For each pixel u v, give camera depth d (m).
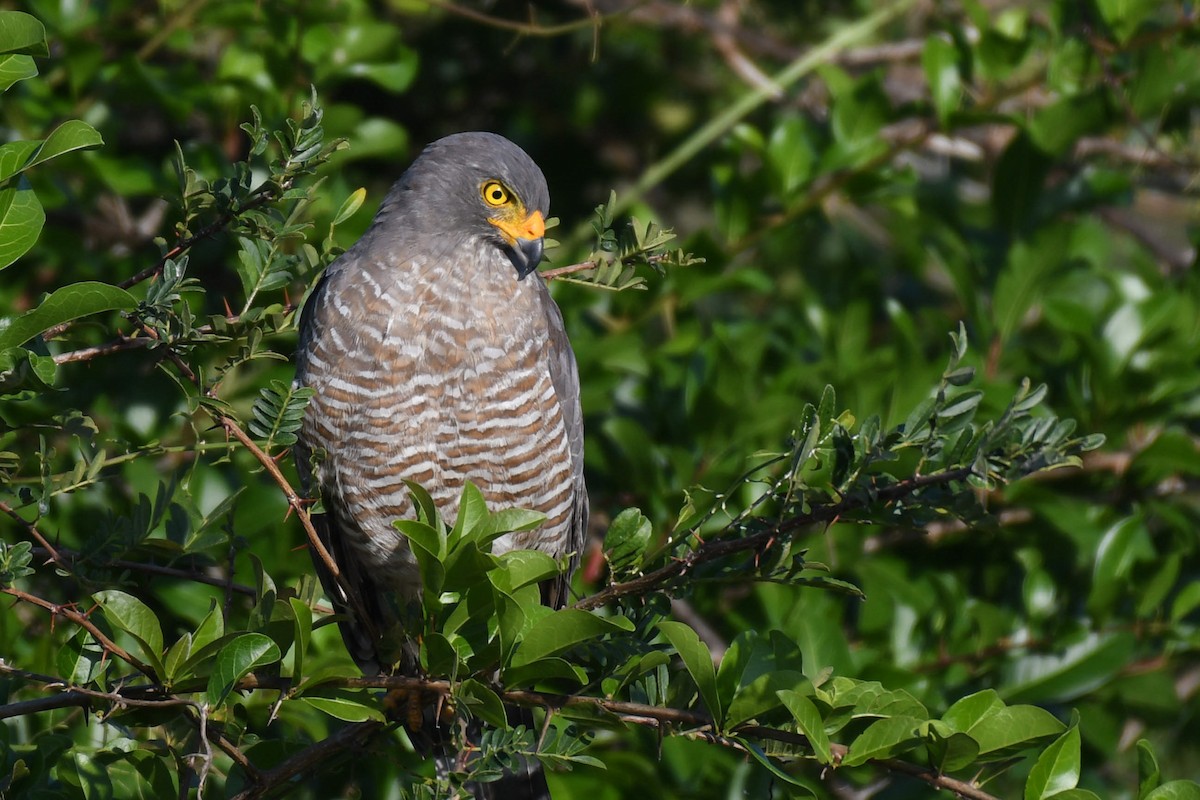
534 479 8.02
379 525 7.94
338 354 7.73
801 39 13.39
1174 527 9.55
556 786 8.23
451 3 10.93
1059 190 10.54
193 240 6.04
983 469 5.38
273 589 5.79
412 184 7.99
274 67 10.08
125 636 7.62
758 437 9.42
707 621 9.16
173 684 5.66
